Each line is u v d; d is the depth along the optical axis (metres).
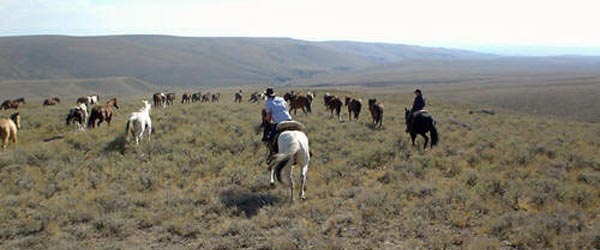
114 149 17.50
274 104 12.58
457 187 12.33
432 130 17.61
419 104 18.52
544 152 17.50
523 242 8.66
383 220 10.17
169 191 12.56
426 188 12.22
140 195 12.11
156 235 9.74
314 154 16.94
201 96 64.69
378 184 13.20
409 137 21.11
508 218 9.74
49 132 23.12
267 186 12.98
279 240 8.95
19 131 22.72
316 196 12.02
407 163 15.32
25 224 10.11
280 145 11.54
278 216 10.50
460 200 11.28
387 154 16.84
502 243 8.83
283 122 12.22
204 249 8.95
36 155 16.16
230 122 23.55
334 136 20.45
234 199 11.70
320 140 19.58
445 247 8.73
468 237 9.07
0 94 186.50
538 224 9.32
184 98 58.38
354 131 22.16
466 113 40.78
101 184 13.23
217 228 9.92
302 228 9.53
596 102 79.38
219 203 11.31
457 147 18.73
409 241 8.98
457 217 9.97
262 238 9.40
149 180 13.43
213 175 14.24
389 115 31.84
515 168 14.83
